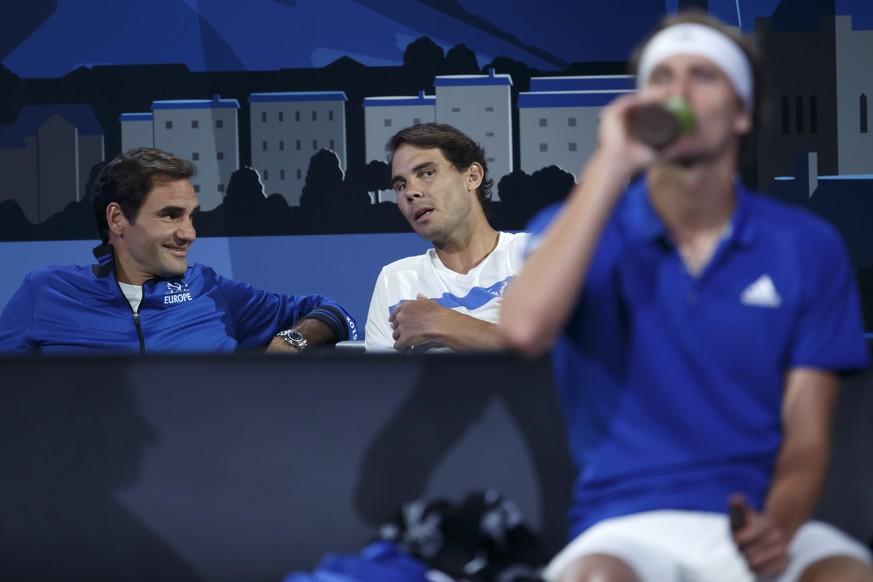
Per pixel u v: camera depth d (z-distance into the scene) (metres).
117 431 6.22
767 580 4.67
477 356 6.23
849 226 16.44
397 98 16.50
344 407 6.20
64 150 16.50
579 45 16.34
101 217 11.27
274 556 6.15
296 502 6.16
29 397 6.25
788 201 16.48
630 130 4.74
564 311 4.57
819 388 4.96
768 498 4.85
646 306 4.94
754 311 4.89
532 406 6.15
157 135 16.52
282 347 10.84
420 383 6.21
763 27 16.27
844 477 5.98
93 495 6.20
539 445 6.12
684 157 4.90
